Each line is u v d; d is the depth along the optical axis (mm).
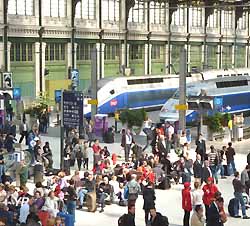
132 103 112750
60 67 116250
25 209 32969
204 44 160625
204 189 36438
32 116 86500
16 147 65312
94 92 81125
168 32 144875
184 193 36156
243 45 182750
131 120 83375
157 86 120812
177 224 39156
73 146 58000
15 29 105250
